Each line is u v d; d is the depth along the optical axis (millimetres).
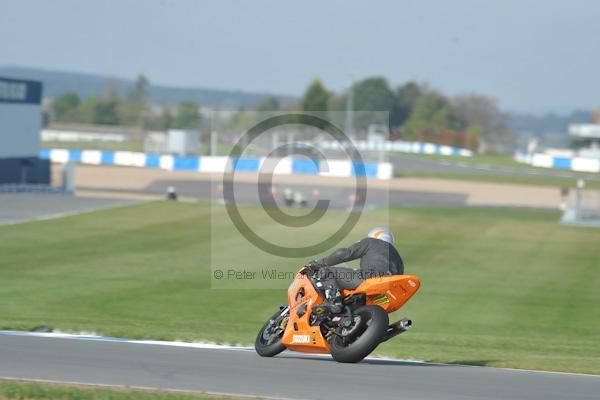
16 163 171000
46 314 65625
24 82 173375
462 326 70625
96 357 36219
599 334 67562
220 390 30406
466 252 113438
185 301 76562
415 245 117938
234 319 68938
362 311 35062
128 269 92000
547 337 65062
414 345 52031
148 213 138625
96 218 131000
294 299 37219
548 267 104312
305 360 37406
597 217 156625
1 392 28641
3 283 82062
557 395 31016
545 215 161500
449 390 31359
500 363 39219
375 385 31828
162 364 35156
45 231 117062
